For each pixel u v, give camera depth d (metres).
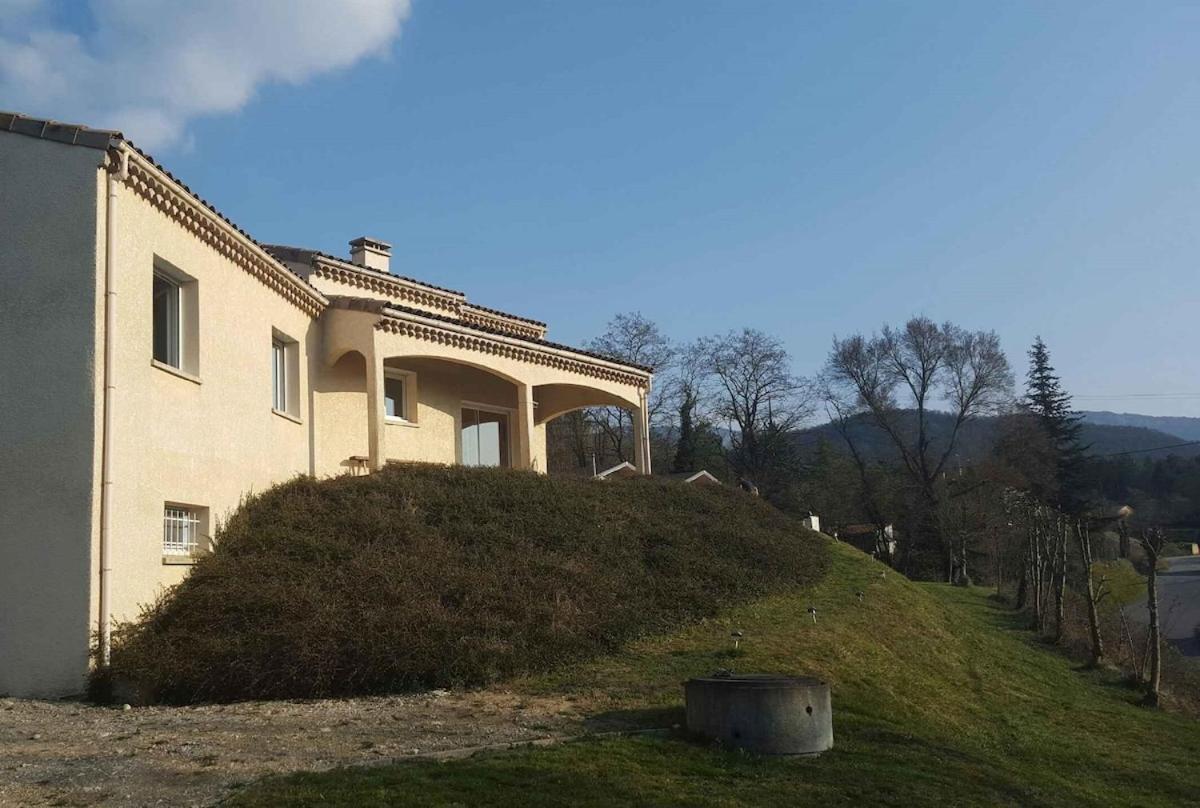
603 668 12.78
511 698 11.11
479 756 8.27
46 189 12.18
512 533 16.66
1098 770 12.91
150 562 12.98
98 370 11.91
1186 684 23.69
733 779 8.30
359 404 20.91
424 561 14.47
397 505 16.72
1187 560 59.78
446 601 13.51
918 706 13.95
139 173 12.87
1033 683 19.16
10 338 11.95
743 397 60.25
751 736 9.12
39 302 12.00
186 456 14.18
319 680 11.27
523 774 7.80
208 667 11.38
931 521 55.28
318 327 19.81
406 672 11.57
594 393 27.41
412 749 8.59
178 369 14.09
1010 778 10.36
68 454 11.77
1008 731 14.33
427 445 22.73
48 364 11.91
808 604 18.66
